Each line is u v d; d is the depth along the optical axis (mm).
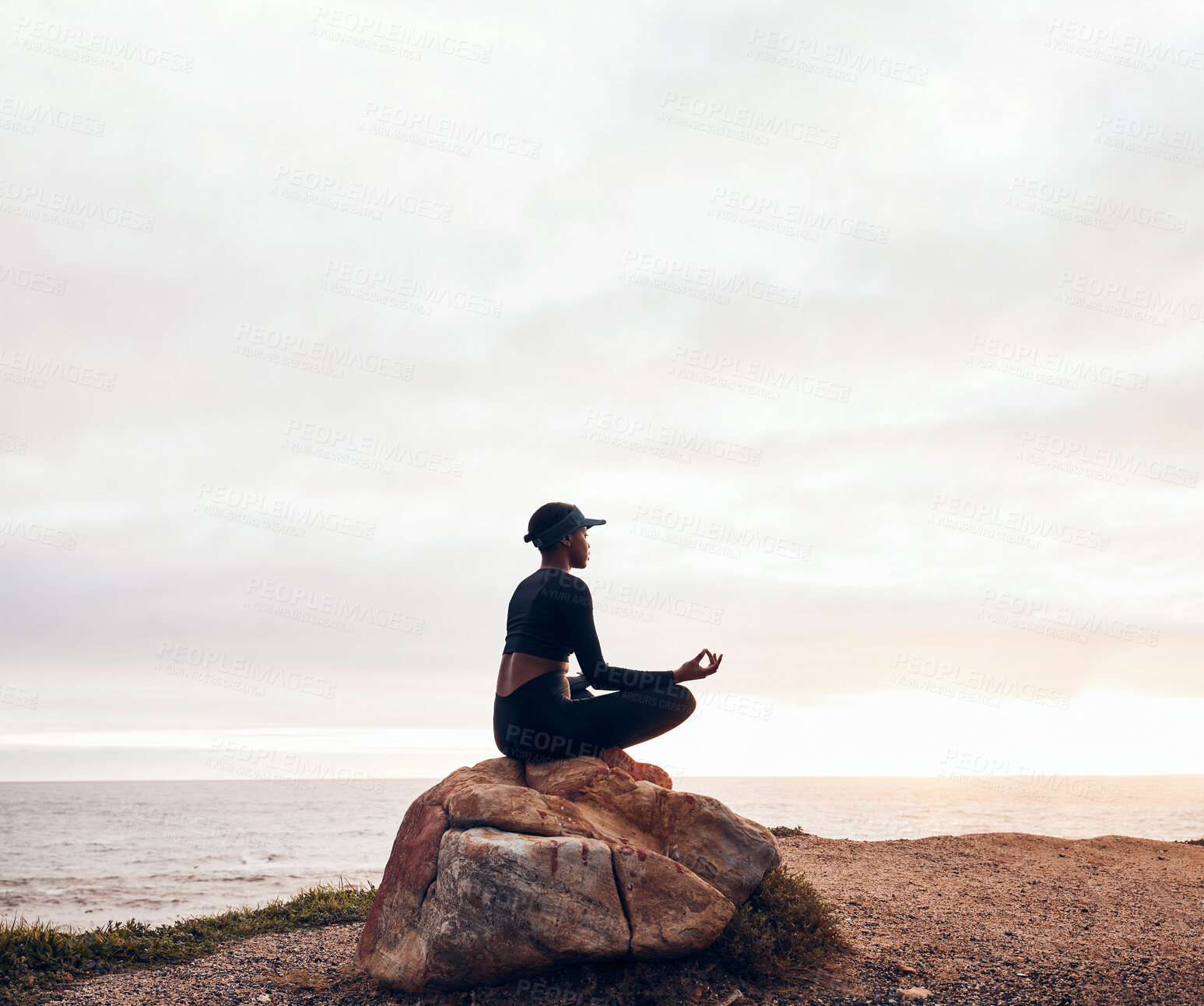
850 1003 5023
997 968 5738
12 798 161125
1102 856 11203
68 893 41844
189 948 6910
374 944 5645
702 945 5062
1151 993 5277
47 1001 5449
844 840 11664
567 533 6109
